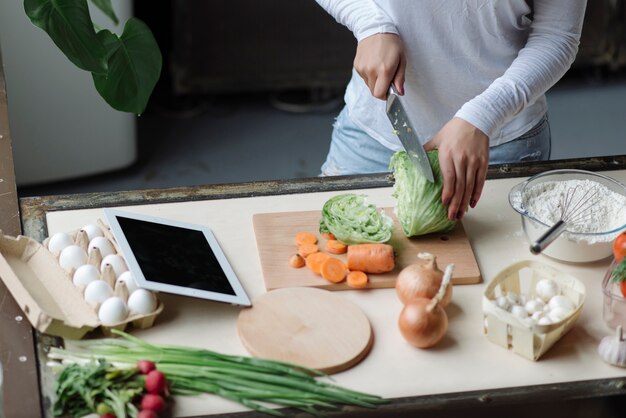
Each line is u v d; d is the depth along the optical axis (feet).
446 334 5.07
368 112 7.07
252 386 4.63
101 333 4.96
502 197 6.17
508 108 5.90
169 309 5.17
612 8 13.38
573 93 13.56
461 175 5.58
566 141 12.44
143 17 12.99
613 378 4.83
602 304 5.30
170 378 4.65
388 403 4.64
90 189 11.23
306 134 12.66
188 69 12.94
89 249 5.43
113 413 4.45
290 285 5.33
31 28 9.80
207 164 11.90
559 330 4.92
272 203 6.05
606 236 5.46
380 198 6.14
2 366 4.75
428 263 5.20
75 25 6.09
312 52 13.08
